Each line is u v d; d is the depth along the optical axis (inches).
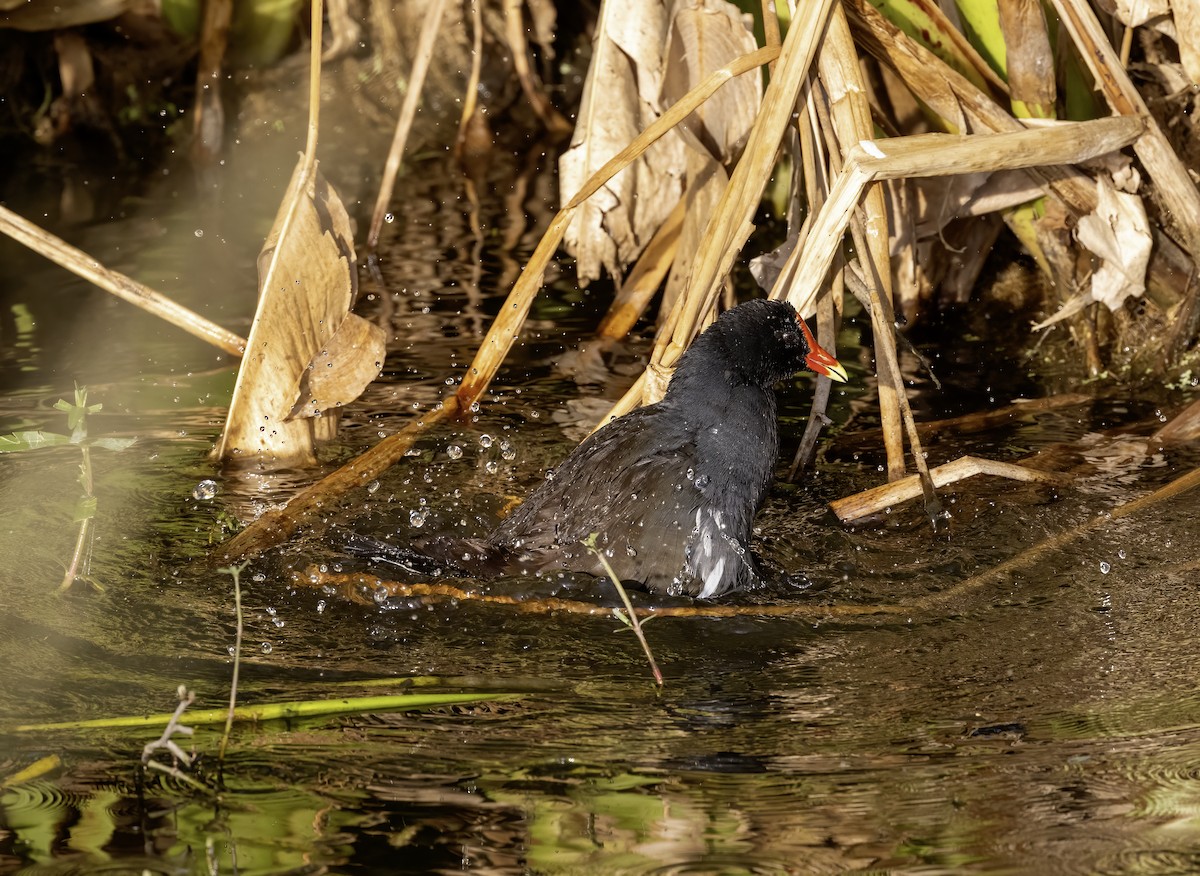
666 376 336.8
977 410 406.3
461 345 455.5
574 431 390.3
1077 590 290.5
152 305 378.0
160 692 249.1
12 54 664.4
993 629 274.5
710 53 365.4
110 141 667.4
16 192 601.9
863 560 314.7
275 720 237.1
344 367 376.8
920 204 399.5
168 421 399.5
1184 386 412.5
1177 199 362.3
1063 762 215.0
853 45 332.8
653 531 298.4
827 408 412.2
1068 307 388.8
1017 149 330.3
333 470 370.9
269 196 601.3
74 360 444.8
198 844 195.6
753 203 324.8
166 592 295.1
